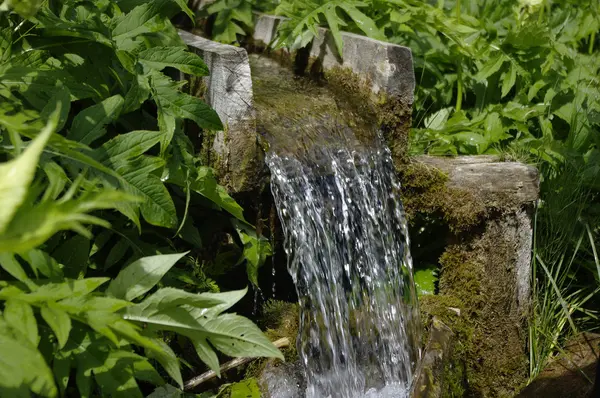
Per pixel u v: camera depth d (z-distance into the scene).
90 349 1.86
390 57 3.21
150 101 2.93
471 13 4.69
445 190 3.30
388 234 3.18
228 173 2.78
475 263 3.33
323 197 2.93
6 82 2.21
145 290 1.91
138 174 2.20
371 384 2.97
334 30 3.50
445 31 4.02
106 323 1.68
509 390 3.35
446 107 4.25
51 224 0.96
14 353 1.50
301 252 2.83
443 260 3.40
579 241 3.58
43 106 2.26
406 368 3.08
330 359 2.88
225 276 3.12
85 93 2.40
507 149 3.95
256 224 2.87
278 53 3.84
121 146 2.19
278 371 2.69
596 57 4.70
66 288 1.68
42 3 2.45
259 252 2.86
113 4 2.78
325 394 2.80
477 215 3.28
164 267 1.92
